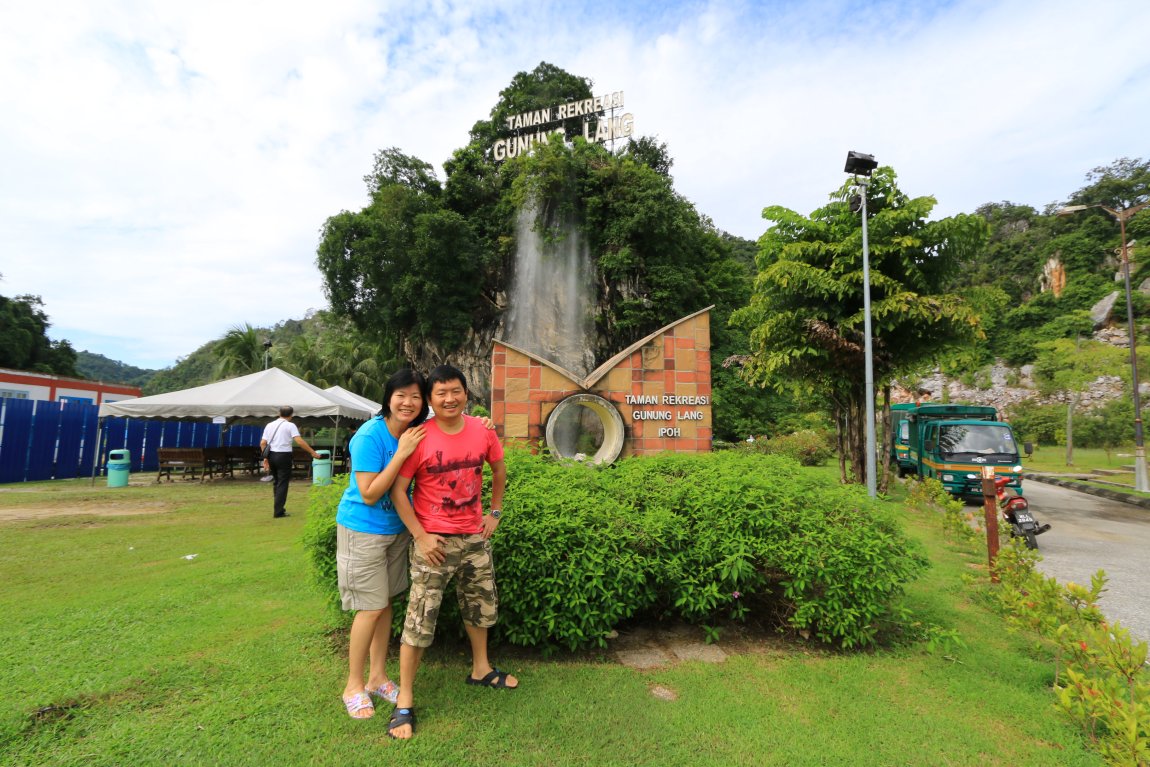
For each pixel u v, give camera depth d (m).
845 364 12.03
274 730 2.54
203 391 13.70
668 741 2.52
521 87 37.62
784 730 2.64
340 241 26.88
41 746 2.39
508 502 3.46
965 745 2.56
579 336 30.55
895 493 12.66
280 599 4.39
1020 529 7.41
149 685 2.94
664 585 3.69
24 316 38.28
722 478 3.99
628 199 27.52
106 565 5.48
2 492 11.71
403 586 2.96
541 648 3.51
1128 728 2.22
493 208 29.50
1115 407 29.61
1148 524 10.87
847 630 3.62
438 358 30.72
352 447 2.75
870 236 11.92
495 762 2.35
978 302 12.16
